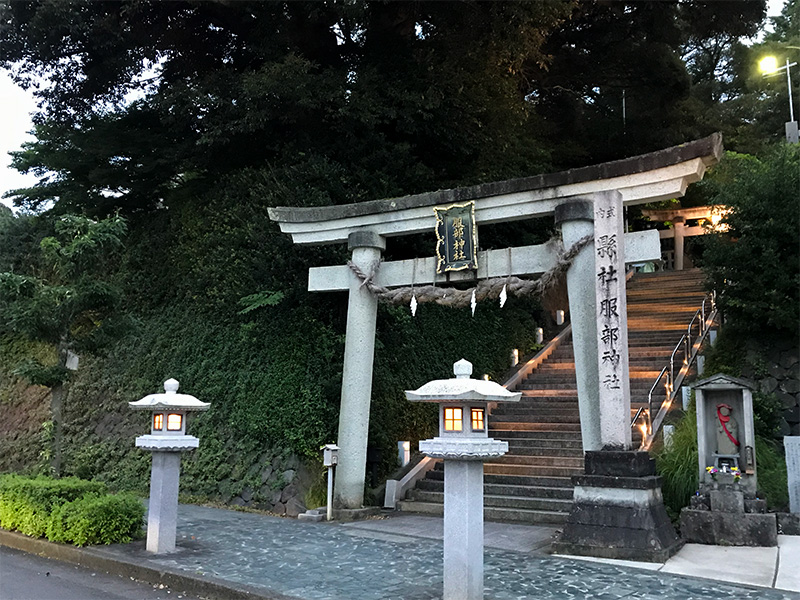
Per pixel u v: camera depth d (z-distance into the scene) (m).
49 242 9.98
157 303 15.96
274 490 11.43
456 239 10.61
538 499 10.55
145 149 16.64
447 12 14.98
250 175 15.08
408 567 7.10
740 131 27.20
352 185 14.64
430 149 16.58
